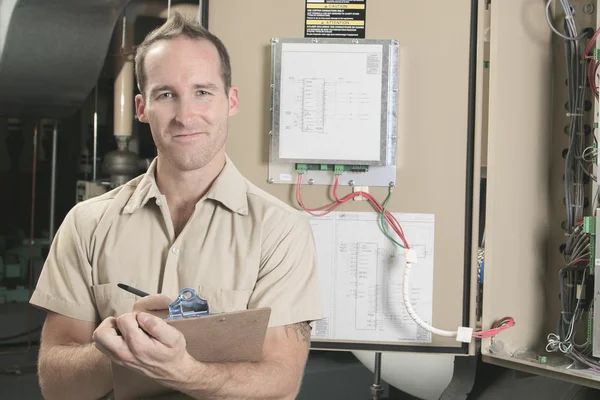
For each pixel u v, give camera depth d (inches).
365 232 77.7
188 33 56.6
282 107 77.4
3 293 161.9
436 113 77.2
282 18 77.9
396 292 77.5
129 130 156.8
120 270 57.7
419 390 93.4
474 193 76.7
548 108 80.1
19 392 135.7
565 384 70.1
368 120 76.9
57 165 186.2
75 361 53.5
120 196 60.3
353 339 77.9
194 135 55.3
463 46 76.9
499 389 77.0
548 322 80.6
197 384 46.3
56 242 60.3
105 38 146.3
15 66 145.6
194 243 57.7
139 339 41.7
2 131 183.9
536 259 79.7
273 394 52.0
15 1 133.3
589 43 72.1
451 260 77.2
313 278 60.1
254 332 46.8
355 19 77.4
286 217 59.7
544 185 80.1
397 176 77.7
